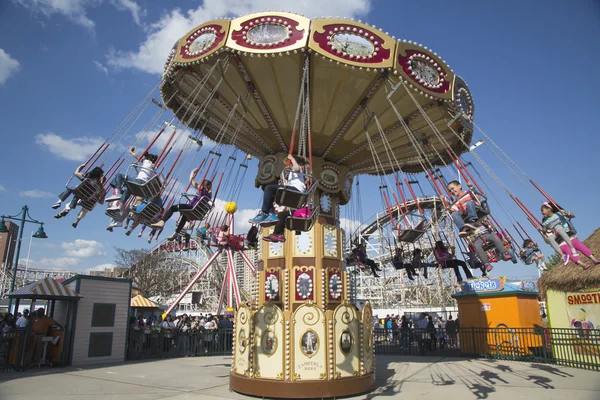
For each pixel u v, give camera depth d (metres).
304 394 8.72
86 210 8.41
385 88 9.41
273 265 10.54
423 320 20.95
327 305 9.98
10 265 65.12
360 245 12.84
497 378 11.22
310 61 8.70
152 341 17.50
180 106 11.25
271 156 11.77
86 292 15.06
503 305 16.67
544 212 7.02
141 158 8.45
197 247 49.94
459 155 12.88
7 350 13.02
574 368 13.05
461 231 7.73
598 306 13.46
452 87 9.81
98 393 9.43
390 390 9.69
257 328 9.41
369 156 12.12
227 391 9.74
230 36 8.62
